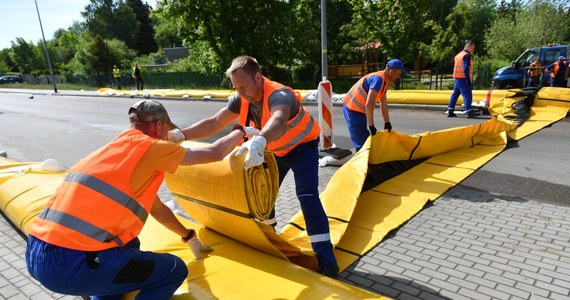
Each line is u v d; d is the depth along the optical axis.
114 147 2.16
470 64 10.16
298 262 3.24
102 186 2.06
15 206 4.41
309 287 2.55
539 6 24.86
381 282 3.19
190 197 3.23
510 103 10.02
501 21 26.70
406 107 12.71
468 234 3.93
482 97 11.77
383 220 4.21
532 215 4.32
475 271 3.29
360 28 22.64
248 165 2.42
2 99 27.84
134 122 2.33
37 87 41.50
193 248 2.99
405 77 27.64
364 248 3.68
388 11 18.64
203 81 28.72
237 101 3.21
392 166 5.75
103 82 39.00
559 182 5.32
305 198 3.13
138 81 27.64
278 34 23.30
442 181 5.32
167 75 31.30
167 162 2.18
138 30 72.81
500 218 4.27
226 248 3.17
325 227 3.15
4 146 9.88
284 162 3.25
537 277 3.16
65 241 2.00
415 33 18.75
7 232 4.49
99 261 2.05
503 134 7.39
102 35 69.44
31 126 13.29
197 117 13.99
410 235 3.95
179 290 2.60
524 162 6.22
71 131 11.88
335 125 10.91
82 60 46.31
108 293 2.20
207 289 2.58
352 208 4.13
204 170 2.95
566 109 9.94
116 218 2.09
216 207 3.02
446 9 36.06
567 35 25.11
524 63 16.83
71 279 2.01
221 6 22.73
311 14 25.67
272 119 2.65
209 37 23.84
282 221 4.52
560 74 14.08
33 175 5.20
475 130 6.82
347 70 27.62
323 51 10.59
